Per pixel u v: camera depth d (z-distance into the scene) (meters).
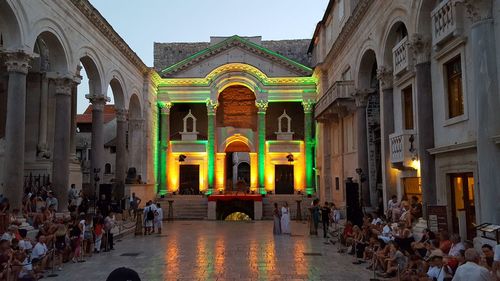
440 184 14.27
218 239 20.84
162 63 42.91
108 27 24.53
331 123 31.30
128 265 14.27
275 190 38.22
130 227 24.17
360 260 14.72
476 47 11.38
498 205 10.82
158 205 23.88
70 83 20.42
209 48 37.09
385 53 18.98
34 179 23.19
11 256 10.86
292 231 24.41
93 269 13.70
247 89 40.16
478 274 6.93
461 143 12.53
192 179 38.38
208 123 37.41
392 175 18.78
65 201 20.17
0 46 19.50
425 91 15.02
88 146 43.06
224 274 12.74
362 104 23.05
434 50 14.65
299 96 37.28
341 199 28.12
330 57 30.39
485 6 11.21
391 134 17.61
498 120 10.98
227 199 33.28
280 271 13.15
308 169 36.88
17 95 16.67
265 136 38.94
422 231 14.07
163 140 37.06
